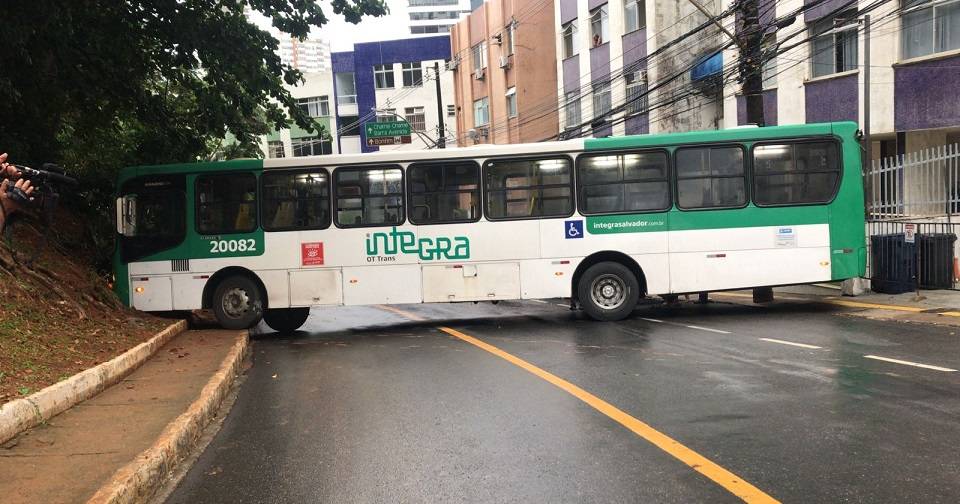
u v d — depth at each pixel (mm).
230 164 11969
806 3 18641
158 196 12086
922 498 3855
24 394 5676
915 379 6660
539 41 35156
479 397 6582
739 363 7746
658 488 4125
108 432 5230
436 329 11938
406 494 4172
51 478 4203
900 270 12977
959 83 15203
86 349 7820
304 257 11914
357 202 11922
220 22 13391
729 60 21859
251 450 5219
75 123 15773
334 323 13984
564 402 6262
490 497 4070
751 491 4027
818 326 10242
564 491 4125
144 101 14414
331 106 48875
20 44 10750
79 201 15688
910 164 13742
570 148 11742
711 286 11594
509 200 11828
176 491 4422
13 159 12445
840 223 11523
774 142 11594
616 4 27516
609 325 11273
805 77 18953
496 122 38188
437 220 11852
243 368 8898
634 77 26781
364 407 6383
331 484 4398
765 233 11555
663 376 7211
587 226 11727
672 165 11656
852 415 5504
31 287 8938
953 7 15273
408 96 46750
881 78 16781
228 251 11945
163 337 9906
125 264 12086
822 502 3840
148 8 13227
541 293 11758
